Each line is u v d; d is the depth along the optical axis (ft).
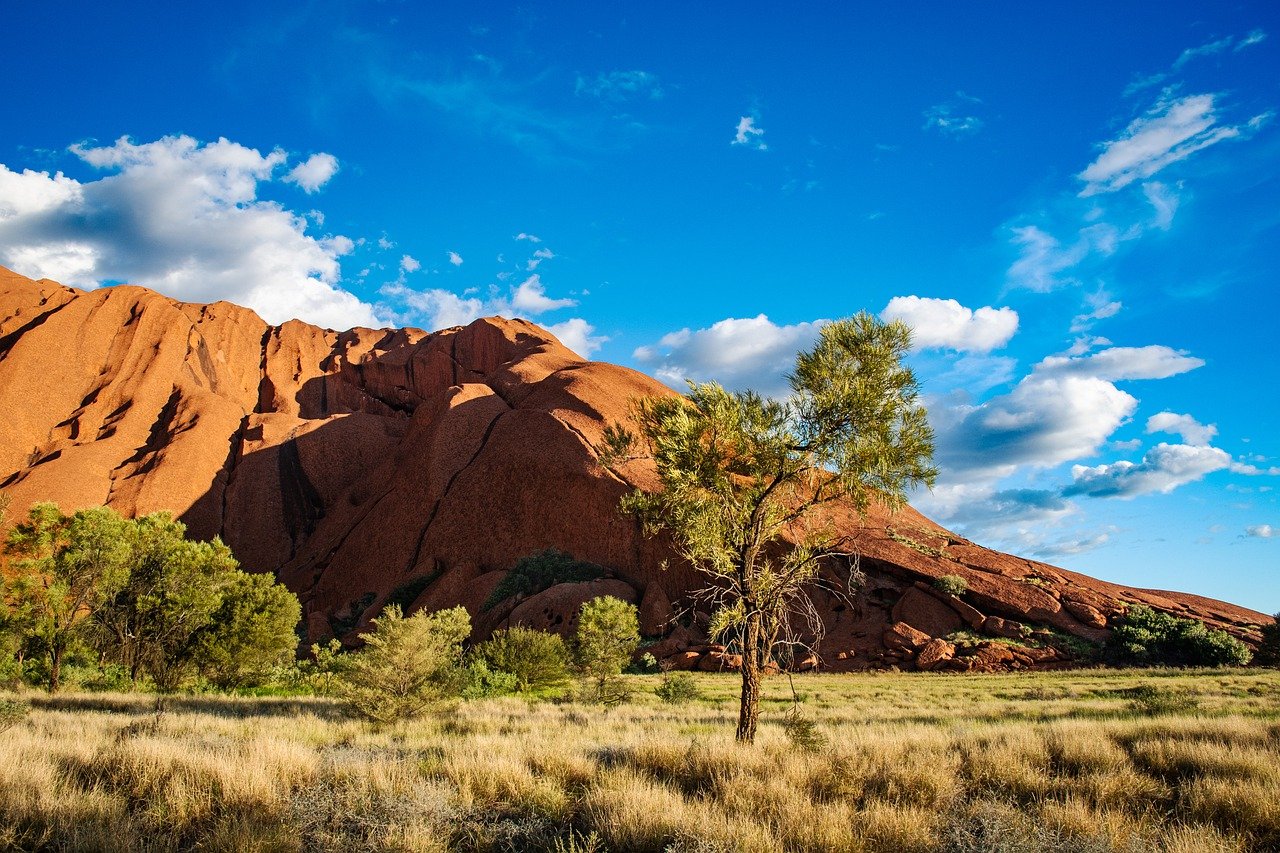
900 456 41.70
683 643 161.27
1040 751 31.81
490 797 25.79
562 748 33.65
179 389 391.86
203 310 501.97
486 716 58.13
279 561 322.96
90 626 92.48
